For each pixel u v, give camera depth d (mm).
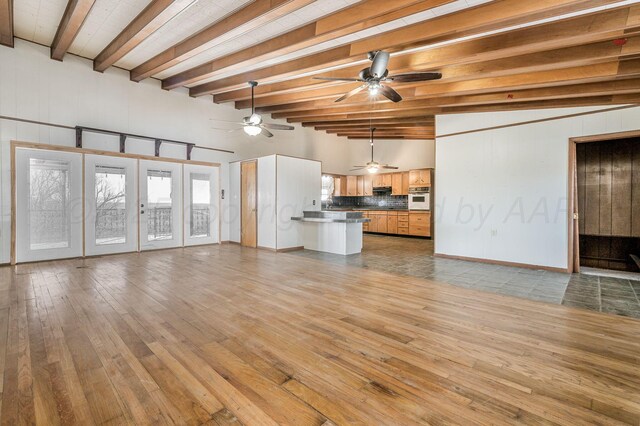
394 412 1590
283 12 3287
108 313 2922
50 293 3516
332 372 1962
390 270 4898
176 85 6238
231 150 7789
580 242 5898
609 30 2811
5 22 4152
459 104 5172
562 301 3402
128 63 5695
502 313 3016
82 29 4473
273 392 1749
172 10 3506
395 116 6613
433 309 3119
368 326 2682
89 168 5602
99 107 5723
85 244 5602
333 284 4031
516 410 1610
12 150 4840
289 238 6910
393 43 3658
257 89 6191
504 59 3799
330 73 4926
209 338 2426
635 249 5355
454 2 2988
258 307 3131
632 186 5395
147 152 6363
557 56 3488
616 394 1750
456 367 2031
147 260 5480
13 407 1588
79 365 2004
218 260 5566
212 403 1647
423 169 9414
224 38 4031
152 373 1924
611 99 4379
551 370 2000
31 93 5020
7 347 2234
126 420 1510
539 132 5031
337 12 3459
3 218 4828
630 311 3092
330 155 10508
